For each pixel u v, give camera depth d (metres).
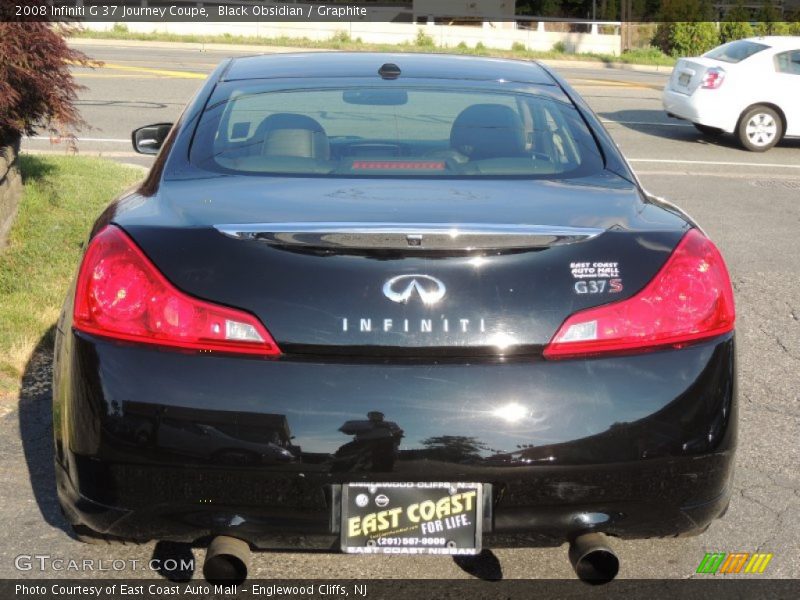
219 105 3.73
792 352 5.88
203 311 2.71
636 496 2.78
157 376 2.70
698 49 36.91
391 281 2.70
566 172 3.40
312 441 2.66
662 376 2.77
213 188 3.13
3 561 3.38
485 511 2.73
